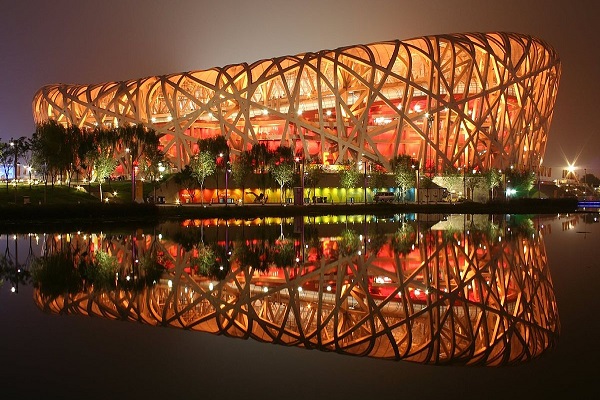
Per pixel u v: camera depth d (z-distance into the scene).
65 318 13.68
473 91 87.25
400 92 84.38
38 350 10.93
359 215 61.59
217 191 71.62
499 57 85.38
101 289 17.55
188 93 86.25
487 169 85.62
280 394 8.69
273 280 19.25
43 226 44.03
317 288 17.84
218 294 16.91
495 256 25.09
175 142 87.12
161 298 16.22
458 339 12.17
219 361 10.40
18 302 15.51
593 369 9.80
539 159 97.94
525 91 88.00
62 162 60.34
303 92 88.62
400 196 79.06
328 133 84.56
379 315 14.41
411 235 35.50
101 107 90.88
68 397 8.48
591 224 46.88
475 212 69.81
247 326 13.22
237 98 84.44
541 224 46.84
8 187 65.12
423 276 19.94
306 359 10.68
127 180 78.06
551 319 13.46
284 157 72.38
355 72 81.12
